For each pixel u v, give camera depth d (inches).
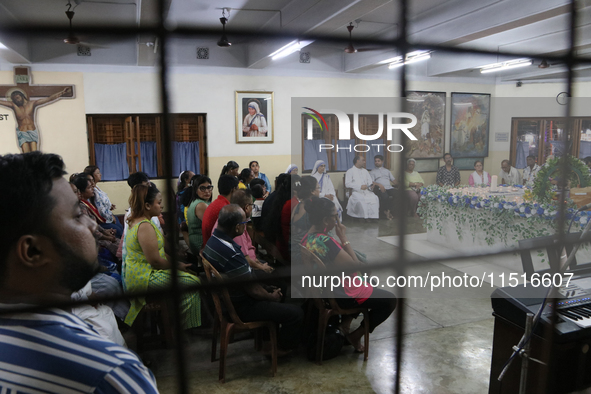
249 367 99.0
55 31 23.4
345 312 98.4
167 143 30.0
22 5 177.5
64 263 24.3
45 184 23.4
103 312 77.9
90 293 76.0
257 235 129.0
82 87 260.4
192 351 105.2
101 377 23.2
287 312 94.4
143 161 283.1
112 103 267.1
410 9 35.0
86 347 23.8
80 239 25.0
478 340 111.7
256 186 176.9
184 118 291.0
